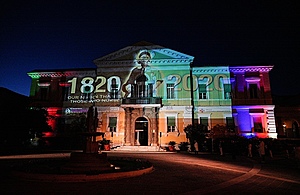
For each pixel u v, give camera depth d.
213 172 11.64
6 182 8.81
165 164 14.66
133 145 29.73
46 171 9.84
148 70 32.00
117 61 32.72
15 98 26.89
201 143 26.95
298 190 7.97
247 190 7.90
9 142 27.03
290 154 24.00
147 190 7.72
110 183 8.74
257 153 23.02
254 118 30.34
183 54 31.73
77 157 11.25
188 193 7.37
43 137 31.17
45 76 34.31
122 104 29.91
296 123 32.72
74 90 33.25
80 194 7.11
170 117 30.64
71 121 32.25
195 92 31.50
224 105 30.73
